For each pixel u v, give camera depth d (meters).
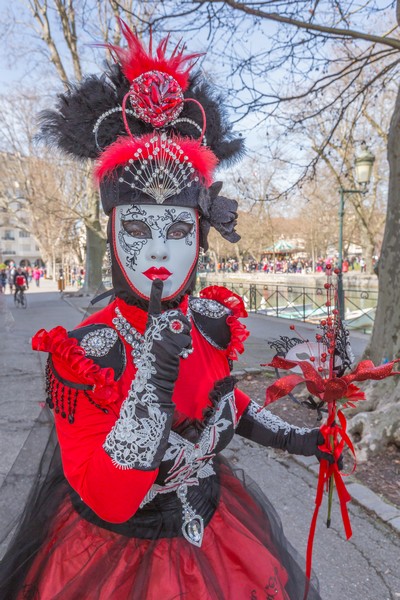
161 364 0.99
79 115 1.30
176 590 1.13
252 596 1.23
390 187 4.45
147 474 0.98
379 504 3.18
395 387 4.21
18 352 8.46
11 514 1.52
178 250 1.20
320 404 1.46
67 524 1.29
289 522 3.04
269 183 23.80
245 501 1.52
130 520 1.22
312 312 13.39
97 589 1.16
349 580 2.50
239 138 1.50
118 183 1.18
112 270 1.24
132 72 1.27
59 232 33.31
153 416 0.97
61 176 20.30
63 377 1.12
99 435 1.09
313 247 40.25
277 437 1.49
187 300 1.35
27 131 18.02
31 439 1.63
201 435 1.19
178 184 1.17
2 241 78.38
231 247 45.50
